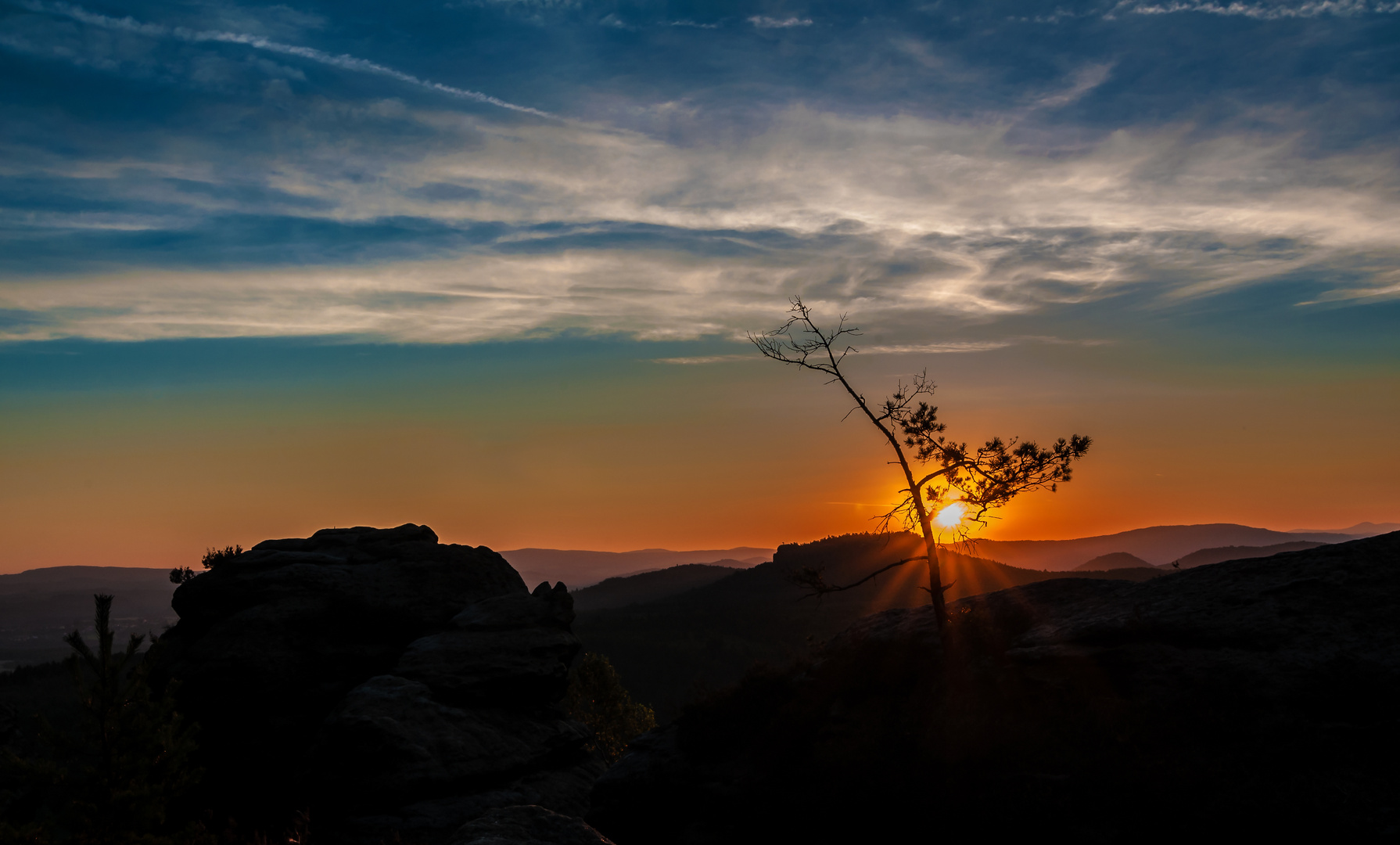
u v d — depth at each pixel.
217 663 29.81
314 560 35.12
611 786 19.81
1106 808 11.59
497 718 28.53
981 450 19.64
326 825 23.83
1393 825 9.66
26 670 87.50
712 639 148.88
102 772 14.43
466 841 7.62
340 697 30.20
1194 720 12.66
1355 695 11.90
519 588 37.12
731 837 15.88
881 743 15.45
